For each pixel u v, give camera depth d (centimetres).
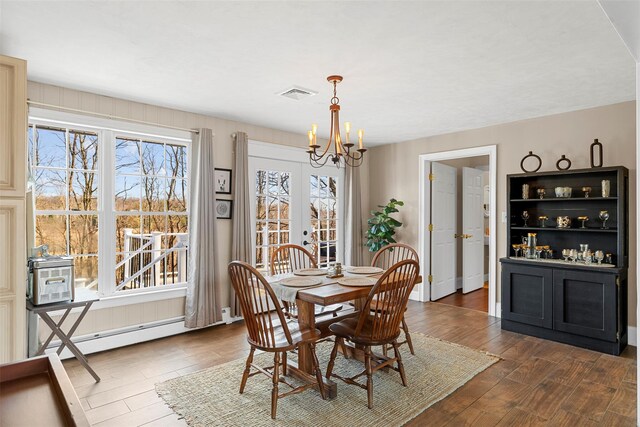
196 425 224
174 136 393
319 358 325
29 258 273
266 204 478
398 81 310
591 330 344
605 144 378
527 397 257
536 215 425
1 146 228
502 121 442
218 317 411
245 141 440
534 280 382
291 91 337
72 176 344
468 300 545
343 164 571
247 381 280
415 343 361
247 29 224
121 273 374
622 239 342
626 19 166
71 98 330
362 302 334
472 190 610
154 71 290
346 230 569
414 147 546
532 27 220
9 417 91
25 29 224
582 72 291
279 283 290
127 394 261
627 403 249
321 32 227
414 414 236
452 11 203
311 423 225
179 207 411
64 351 323
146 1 194
